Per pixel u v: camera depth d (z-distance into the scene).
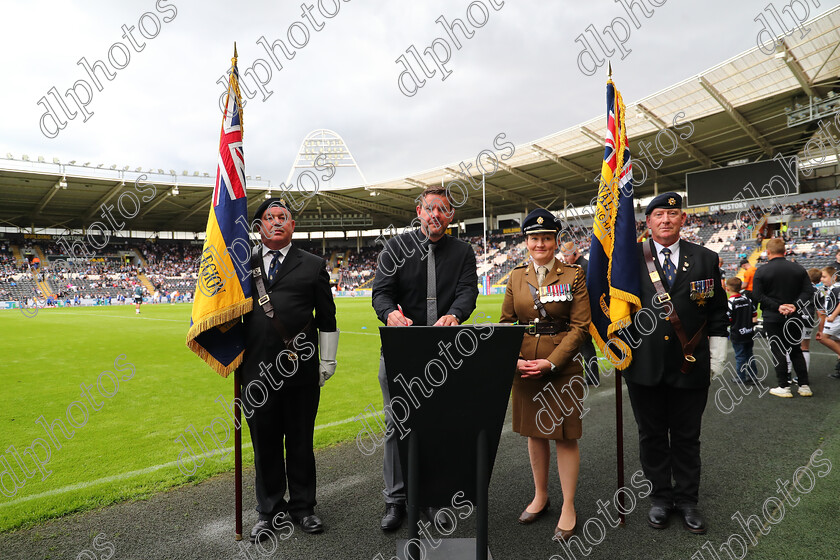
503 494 2.97
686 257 2.73
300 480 2.65
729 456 3.41
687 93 20.28
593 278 2.86
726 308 2.72
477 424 1.64
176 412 4.97
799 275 5.00
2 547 2.39
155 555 2.31
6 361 8.55
